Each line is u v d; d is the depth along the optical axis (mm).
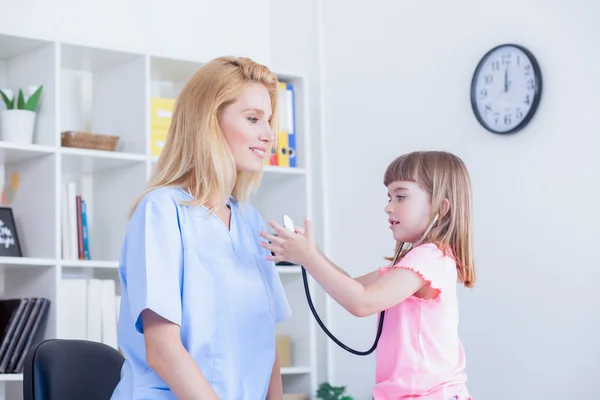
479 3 3617
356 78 4246
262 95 1996
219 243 1921
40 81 3736
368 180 4141
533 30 3383
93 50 3799
